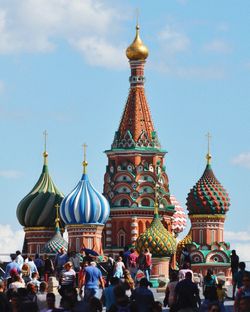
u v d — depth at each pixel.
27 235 187.75
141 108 187.62
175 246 166.62
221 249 181.25
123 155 186.12
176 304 74.69
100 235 175.62
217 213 182.88
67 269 90.12
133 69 188.12
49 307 70.44
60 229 186.50
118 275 107.12
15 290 76.75
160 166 187.00
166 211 186.12
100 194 175.62
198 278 122.25
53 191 187.62
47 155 189.62
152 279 156.75
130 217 183.88
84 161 176.25
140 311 74.44
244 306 66.75
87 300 75.25
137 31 188.12
